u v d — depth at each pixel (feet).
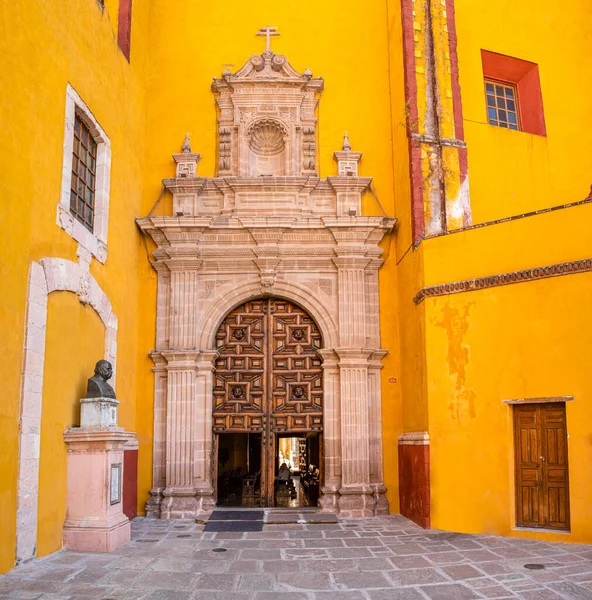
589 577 23.07
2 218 23.72
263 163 44.27
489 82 45.88
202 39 45.32
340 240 40.98
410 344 37.86
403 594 21.56
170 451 38.47
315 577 23.72
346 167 42.57
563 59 45.78
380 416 39.86
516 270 32.07
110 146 36.35
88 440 28.22
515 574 23.70
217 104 44.37
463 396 32.83
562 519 29.53
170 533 32.27
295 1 46.03
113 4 39.32
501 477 31.04
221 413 40.32
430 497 33.09
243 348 41.32
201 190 42.34
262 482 39.88
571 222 30.68
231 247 41.19
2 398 23.30
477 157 41.42
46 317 27.14
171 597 21.18
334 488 38.34
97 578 23.18
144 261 41.70
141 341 40.73
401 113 41.29
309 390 40.68
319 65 45.11
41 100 27.35
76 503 28.07
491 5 44.65
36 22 27.17
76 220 30.50
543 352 30.60
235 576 23.84
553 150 43.60
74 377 29.91
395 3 43.57
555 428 30.22
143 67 43.93
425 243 35.50
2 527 23.08
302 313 41.70
